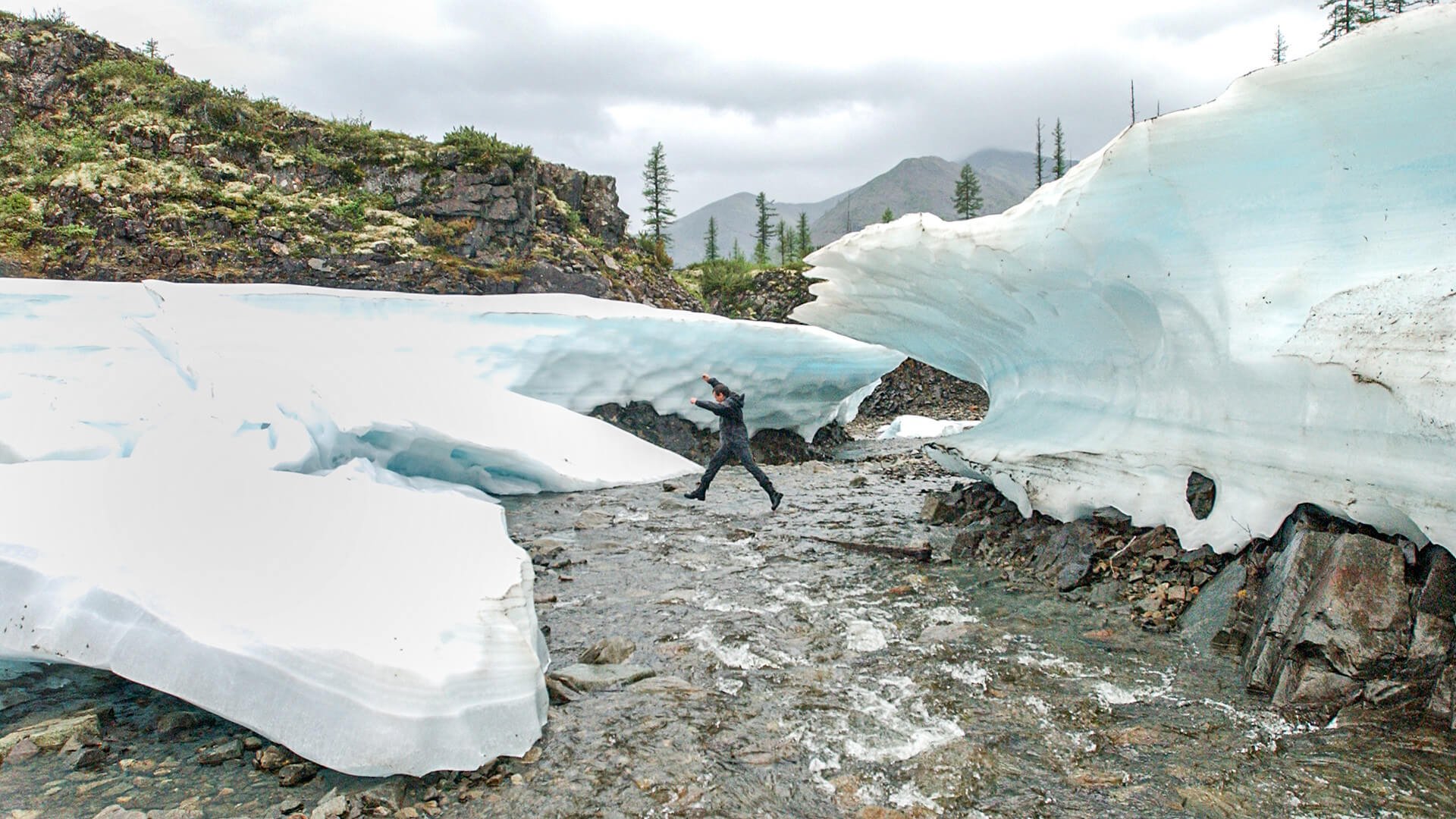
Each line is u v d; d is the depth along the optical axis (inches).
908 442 764.6
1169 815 129.4
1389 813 127.5
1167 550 237.0
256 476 224.5
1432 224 177.0
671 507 381.4
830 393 645.9
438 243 792.9
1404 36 169.3
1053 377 320.8
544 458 410.6
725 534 327.6
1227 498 217.8
